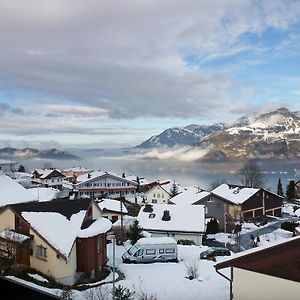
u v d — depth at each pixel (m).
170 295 16.52
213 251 25.05
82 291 17.31
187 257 25.03
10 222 20.55
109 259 23.08
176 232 34.19
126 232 30.88
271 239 37.12
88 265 19.47
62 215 20.81
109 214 42.56
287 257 10.72
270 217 51.38
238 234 35.88
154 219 35.59
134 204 57.16
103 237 21.19
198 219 35.41
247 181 71.12
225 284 17.84
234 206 46.97
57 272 18.16
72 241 18.86
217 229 39.91
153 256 22.77
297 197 73.31
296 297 10.55
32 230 19.33
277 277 10.82
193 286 17.67
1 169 64.56
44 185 63.09
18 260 19.52
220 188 54.94
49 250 18.52
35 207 21.12
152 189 61.62
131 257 22.59
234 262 11.46
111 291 16.64
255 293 11.14
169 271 20.44
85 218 21.62
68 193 55.78
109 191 67.88
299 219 50.62
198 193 48.09
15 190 28.72
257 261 11.12
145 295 15.15
